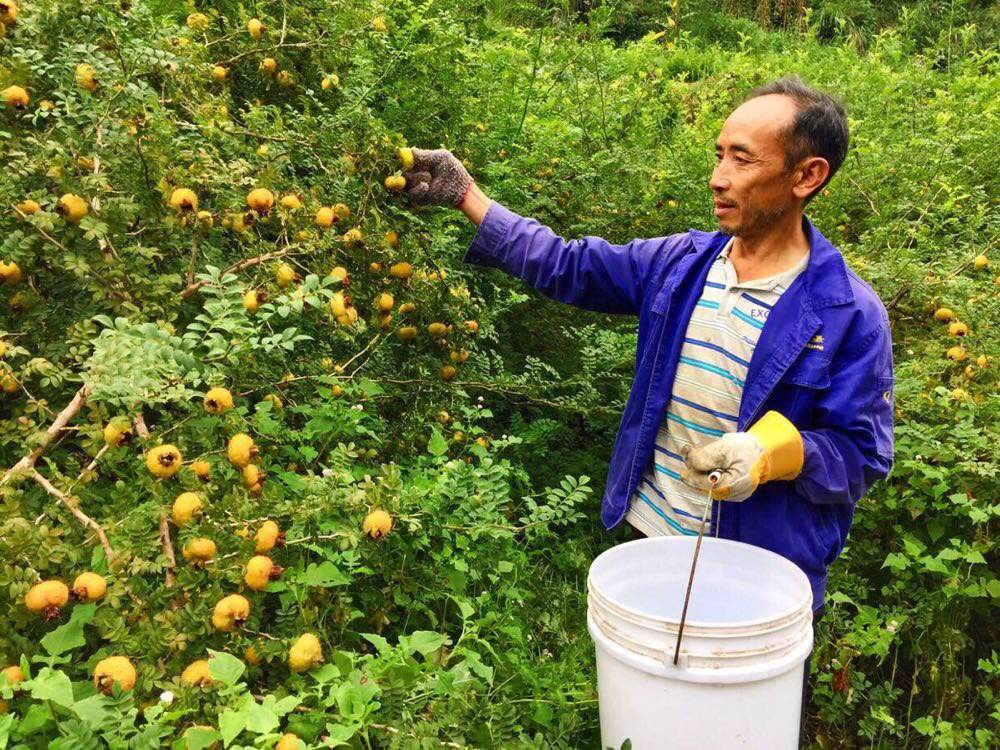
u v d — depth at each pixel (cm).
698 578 220
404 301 304
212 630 198
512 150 448
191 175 254
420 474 288
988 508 311
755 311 229
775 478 207
